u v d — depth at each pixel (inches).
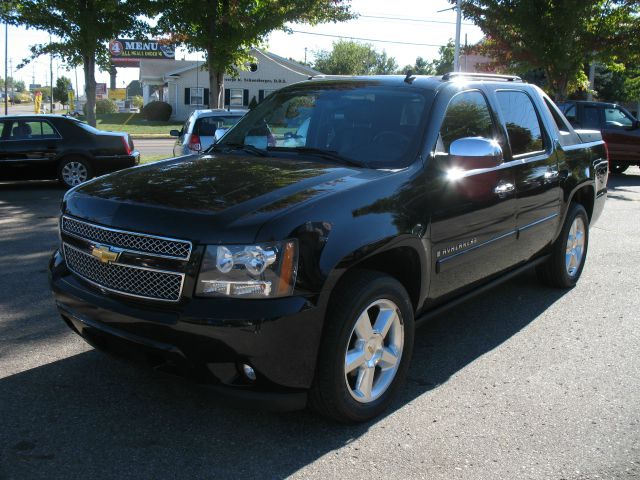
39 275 239.9
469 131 169.3
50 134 472.7
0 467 115.0
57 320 191.3
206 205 121.3
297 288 115.8
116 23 530.3
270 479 114.3
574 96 1245.7
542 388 154.6
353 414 130.5
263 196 124.7
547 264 227.6
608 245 315.6
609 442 130.2
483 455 124.2
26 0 524.1
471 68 1429.6
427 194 145.3
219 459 120.0
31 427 129.3
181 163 157.4
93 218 128.3
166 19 550.9
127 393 145.2
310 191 127.9
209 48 578.6
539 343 183.9
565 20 663.1
